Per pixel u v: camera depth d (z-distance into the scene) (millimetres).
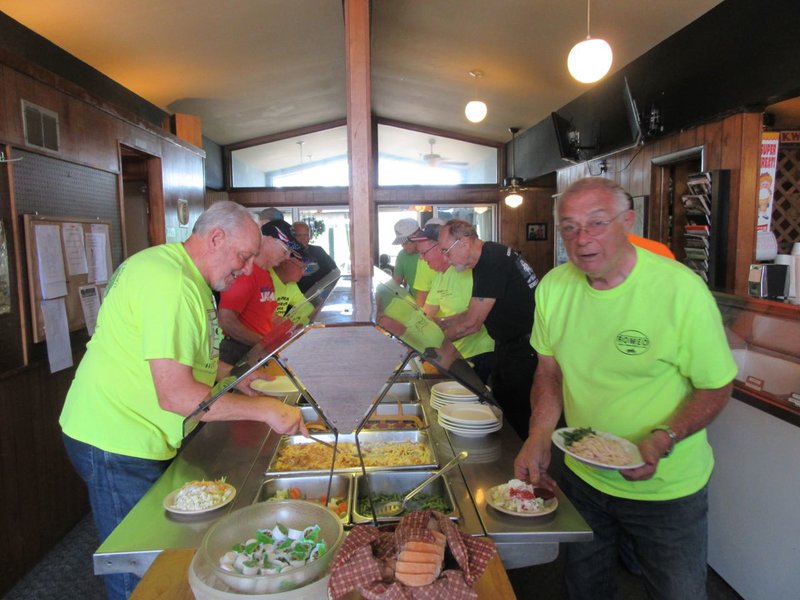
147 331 1336
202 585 897
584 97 5676
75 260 2623
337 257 9070
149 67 4879
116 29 3889
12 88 2184
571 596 1573
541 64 5289
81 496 2773
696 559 1376
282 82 6438
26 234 2281
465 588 883
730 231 3604
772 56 3197
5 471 2174
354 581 888
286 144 8844
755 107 3471
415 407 2055
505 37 4910
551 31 4555
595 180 1278
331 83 6973
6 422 2189
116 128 3109
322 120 8609
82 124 2719
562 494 1329
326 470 1489
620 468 1166
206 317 1444
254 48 5176
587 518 1524
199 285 1447
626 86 4605
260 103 7043
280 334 1285
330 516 1091
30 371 2338
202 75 5461
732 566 2072
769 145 3596
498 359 2566
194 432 1944
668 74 4191
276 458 1597
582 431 1333
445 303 2895
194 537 1166
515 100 6602
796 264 2439
